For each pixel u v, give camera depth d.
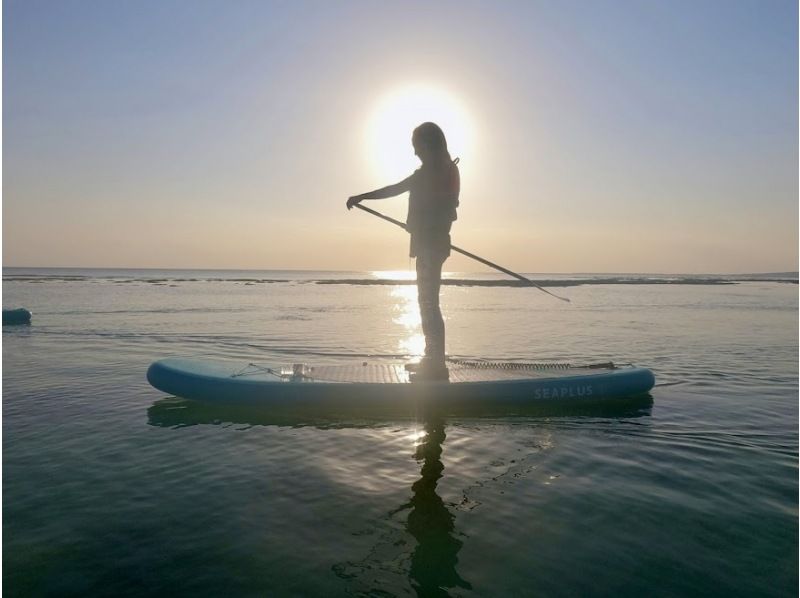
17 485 3.91
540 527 3.33
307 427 5.43
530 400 6.15
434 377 6.31
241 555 2.97
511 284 59.50
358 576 2.78
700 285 58.88
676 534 3.25
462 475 4.18
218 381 6.10
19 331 13.38
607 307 24.09
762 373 8.34
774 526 3.35
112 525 3.31
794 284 64.75
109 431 5.23
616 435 5.21
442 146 6.20
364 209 6.35
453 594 2.64
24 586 2.68
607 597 2.63
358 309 21.62
